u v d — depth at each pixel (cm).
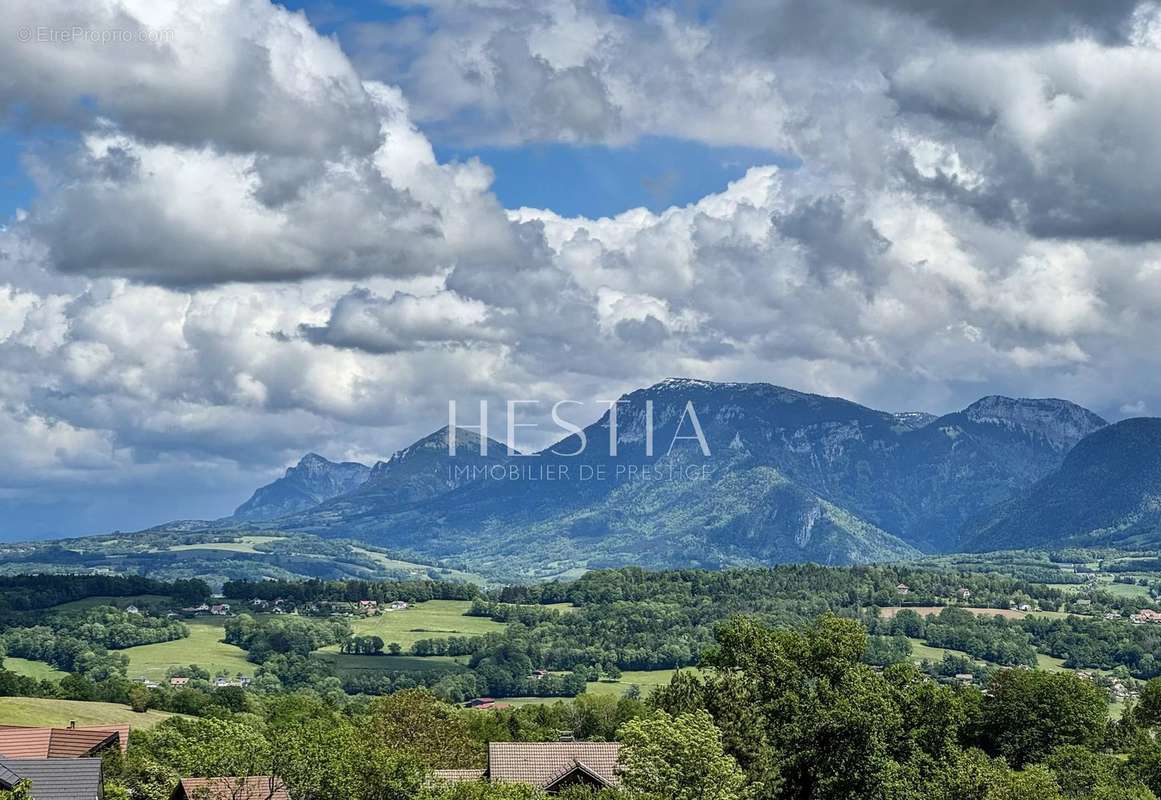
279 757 9512
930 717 12144
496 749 12238
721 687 11981
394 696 17175
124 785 13512
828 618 11962
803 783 11212
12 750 14212
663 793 9281
